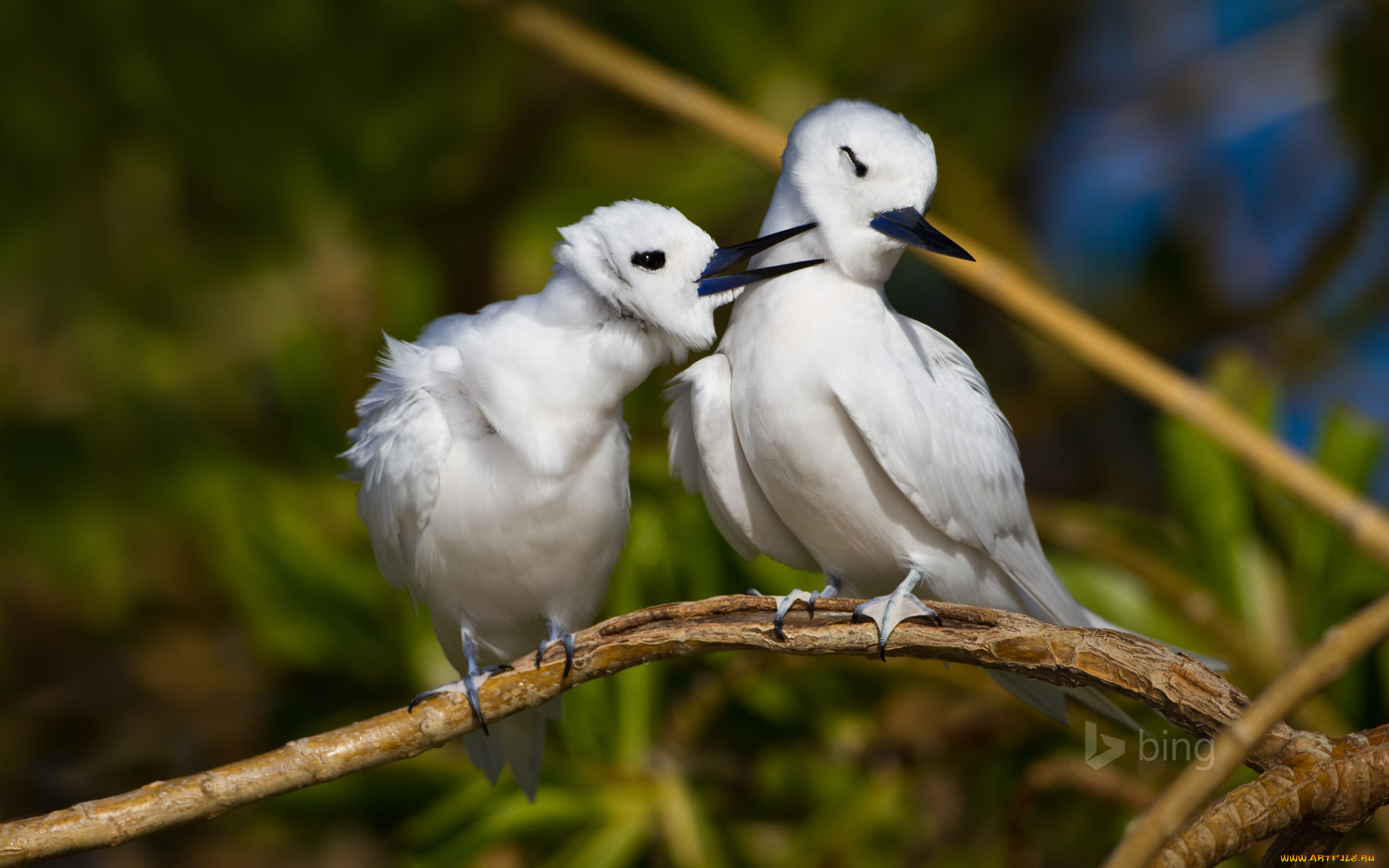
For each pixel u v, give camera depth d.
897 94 10.91
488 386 5.89
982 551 6.57
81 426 10.27
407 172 9.96
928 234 6.17
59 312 10.20
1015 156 11.88
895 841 7.84
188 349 10.20
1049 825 8.16
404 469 5.93
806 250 6.43
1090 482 13.55
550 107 11.12
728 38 9.95
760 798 7.86
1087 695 6.38
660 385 9.14
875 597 6.94
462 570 6.20
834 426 6.16
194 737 10.91
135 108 9.63
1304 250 12.72
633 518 7.56
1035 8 10.84
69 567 10.48
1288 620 7.81
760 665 7.15
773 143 8.07
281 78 9.51
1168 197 13.74
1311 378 12.86
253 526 8.18
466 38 9.77
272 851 10.94
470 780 7.64
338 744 5.11
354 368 9.19
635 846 7.23
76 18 9.34
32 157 9.86
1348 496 6.42
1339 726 6.97
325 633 8.16
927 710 7.79
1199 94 13.79
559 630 6.54
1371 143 10.30
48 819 4.73
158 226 10.23
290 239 10.00
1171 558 8.23
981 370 13.54
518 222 10.00
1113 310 12.53
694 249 6.12
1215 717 4.55
